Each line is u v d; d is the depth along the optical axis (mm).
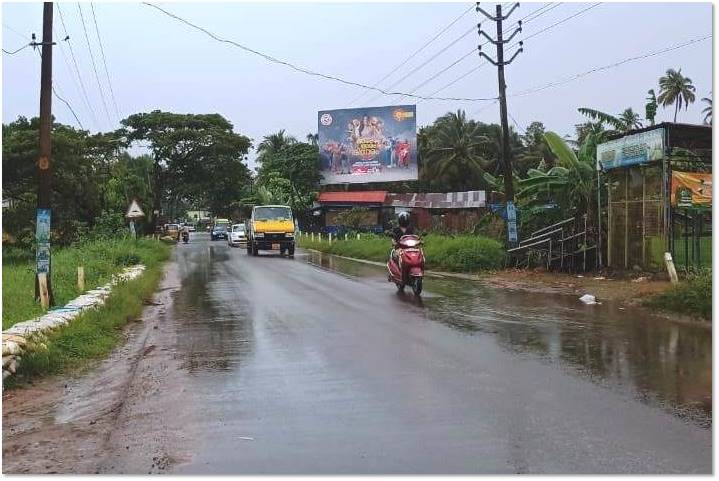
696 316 10922
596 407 5766
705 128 15555
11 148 27547
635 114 23922
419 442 4930
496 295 14547
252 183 70250
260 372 7340
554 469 4383
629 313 11555
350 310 12156
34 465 4695
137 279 16609
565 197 19672
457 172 54969
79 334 9172
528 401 5969
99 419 5871
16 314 10438
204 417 5711
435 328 10023
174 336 9945
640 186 16719
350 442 4957
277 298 14219
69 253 22516
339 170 47250
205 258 30031
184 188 58844
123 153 51281
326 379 6922
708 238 17125
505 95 21562
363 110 46719
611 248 17828
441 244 23453
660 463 4473
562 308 12281
